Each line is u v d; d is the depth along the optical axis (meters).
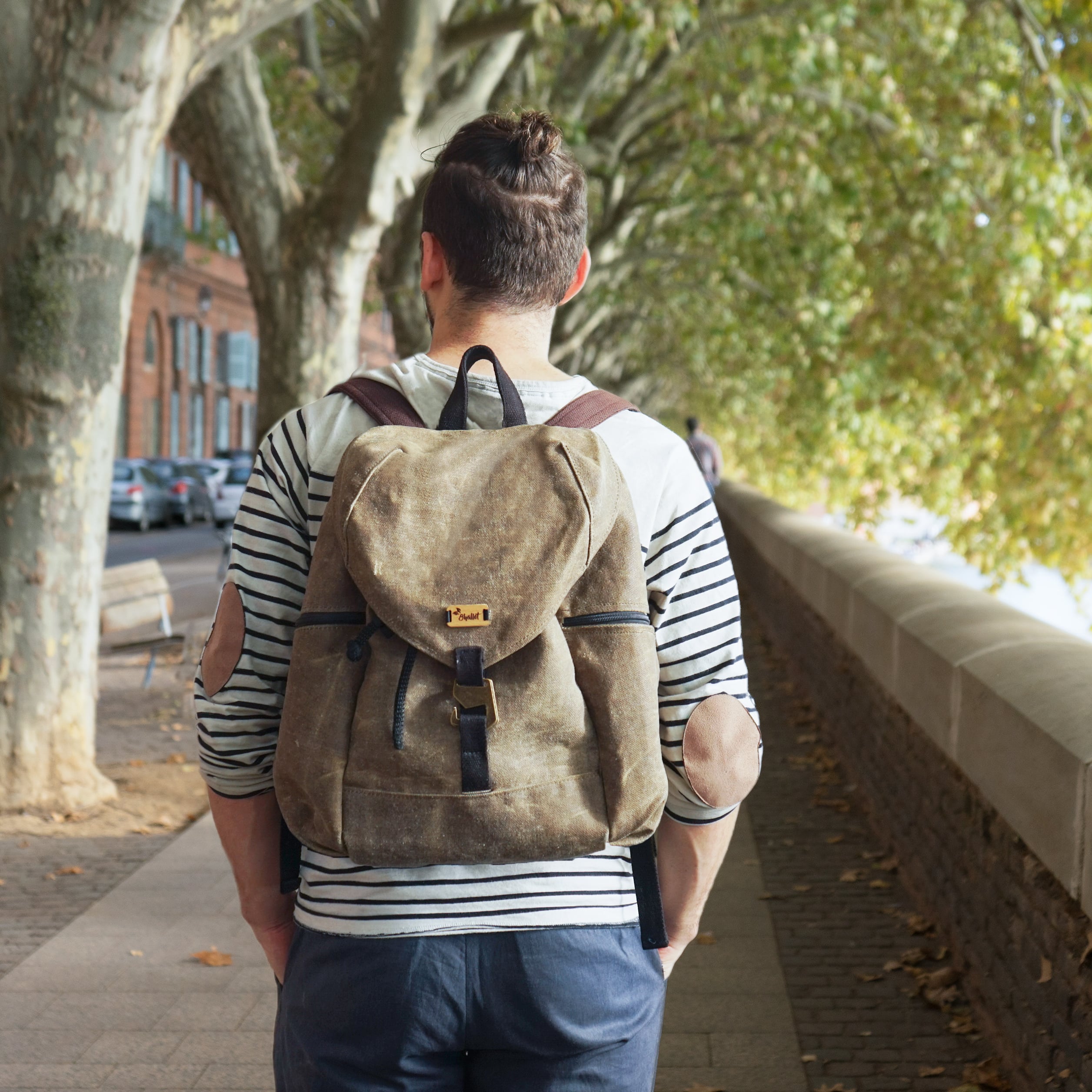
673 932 1.65
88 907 5.32
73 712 6.85
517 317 1.62
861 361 17.59
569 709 1.40
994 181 14.35
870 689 6.59
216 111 9.72
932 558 32.25
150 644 10.94
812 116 14.48
